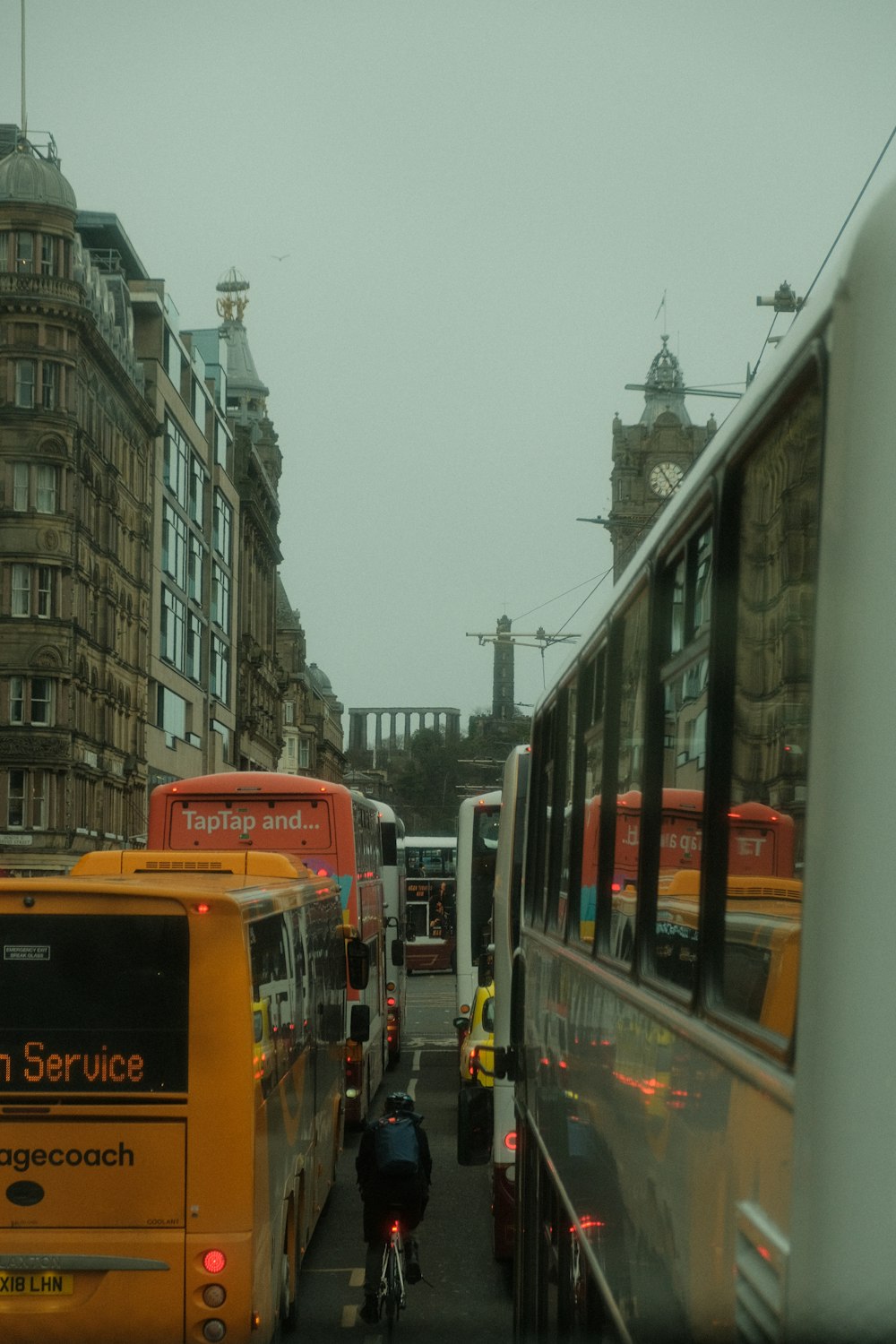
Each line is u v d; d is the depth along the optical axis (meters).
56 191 63.25
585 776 6.78
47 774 60.75
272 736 122.81
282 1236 10.05
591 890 6.22
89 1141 8.45
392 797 162.62
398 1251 11.27
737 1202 3.10
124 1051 8.51
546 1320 7.37
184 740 83.88
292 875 12.08
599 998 5.64
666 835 4.45
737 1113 3.14
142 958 8.58
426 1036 37.97
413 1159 11.23
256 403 139.62
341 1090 16.52
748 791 3.39
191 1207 8.41
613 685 5.91
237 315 144.12
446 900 64.19
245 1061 8.51
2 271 62.31
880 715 2.40
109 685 67.44
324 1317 11.97
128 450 71.12
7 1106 8.47
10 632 60.44
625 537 113.75
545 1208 7.62
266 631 120.12
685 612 4.29
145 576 74.12
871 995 2.37
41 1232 8.39
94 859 11.84
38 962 8.57
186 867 11.88
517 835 13.72
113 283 72.25
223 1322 8.35
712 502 3.88
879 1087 2.35
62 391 61.50
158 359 76.25
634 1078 4.61
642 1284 4.34
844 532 2.47
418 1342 11.18
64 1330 8.33
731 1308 3.12
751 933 3.25
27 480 60.97
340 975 16.30
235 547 101.94
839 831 2.42
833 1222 2.37
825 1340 2.36
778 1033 2.91
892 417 2.43
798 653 2.95
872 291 2.46
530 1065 8.84
